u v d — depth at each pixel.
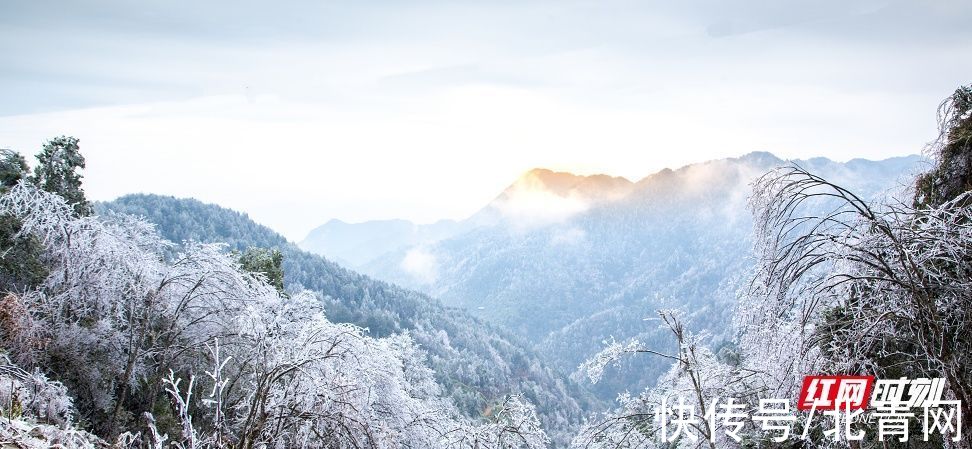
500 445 12.46
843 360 6.74
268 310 14.45
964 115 9.09
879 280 6.43
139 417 14.25
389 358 13.76
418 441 12.70
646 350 9.82
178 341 14.45
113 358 14.42
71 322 14.15
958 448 6.48
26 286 14.30
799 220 6.85
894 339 6.69
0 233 14.20
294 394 9.84
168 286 14.19
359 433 10.06
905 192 9.01
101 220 16.36
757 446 9.30
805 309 6.86
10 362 11.30
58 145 20.70
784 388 7.61
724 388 9.69
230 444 7.86
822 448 7.62
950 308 6.51
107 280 14.11
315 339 11.16
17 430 6.10
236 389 13.92
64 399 10.66
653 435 10.95
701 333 10.05
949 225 6.50
